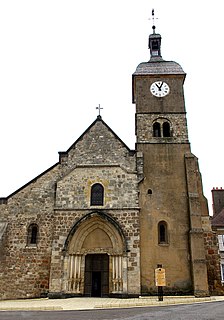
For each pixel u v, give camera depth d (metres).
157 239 23.44
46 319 10.86
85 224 23.31
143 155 26.14
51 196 24.75
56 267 22.22
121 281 21.64
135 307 15.87
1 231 23.66
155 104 28.36
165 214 24.17
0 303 18.84
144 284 22.33
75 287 21.91
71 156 25.55
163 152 26.23
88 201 23.84
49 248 23.38
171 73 29.28
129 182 24.23
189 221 23.78
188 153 26.03
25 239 23.73
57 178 25.17
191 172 25.05
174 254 23.03
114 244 22.75
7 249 23.56
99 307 15.95
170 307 15.01
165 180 25.20
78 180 24.56
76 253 22.64
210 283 22.53
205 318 10.06
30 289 22.53
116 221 23.06
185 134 26.95
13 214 24.53
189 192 24.30
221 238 35.94
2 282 22.70
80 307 16.02
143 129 27.31
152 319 10.05
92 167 24.94
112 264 22.33
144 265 22.77
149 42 33.34
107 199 23.80
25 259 23.22
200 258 22.09
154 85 29.16
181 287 22.22
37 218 24.25
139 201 24.53
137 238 22.56
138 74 29.34
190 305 15.85
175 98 28.55
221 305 15.25
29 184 25.25
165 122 27.70
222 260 34.94
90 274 22.92
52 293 21.53
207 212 24.36
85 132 26.33
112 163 25.03
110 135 26.09
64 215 23.50
